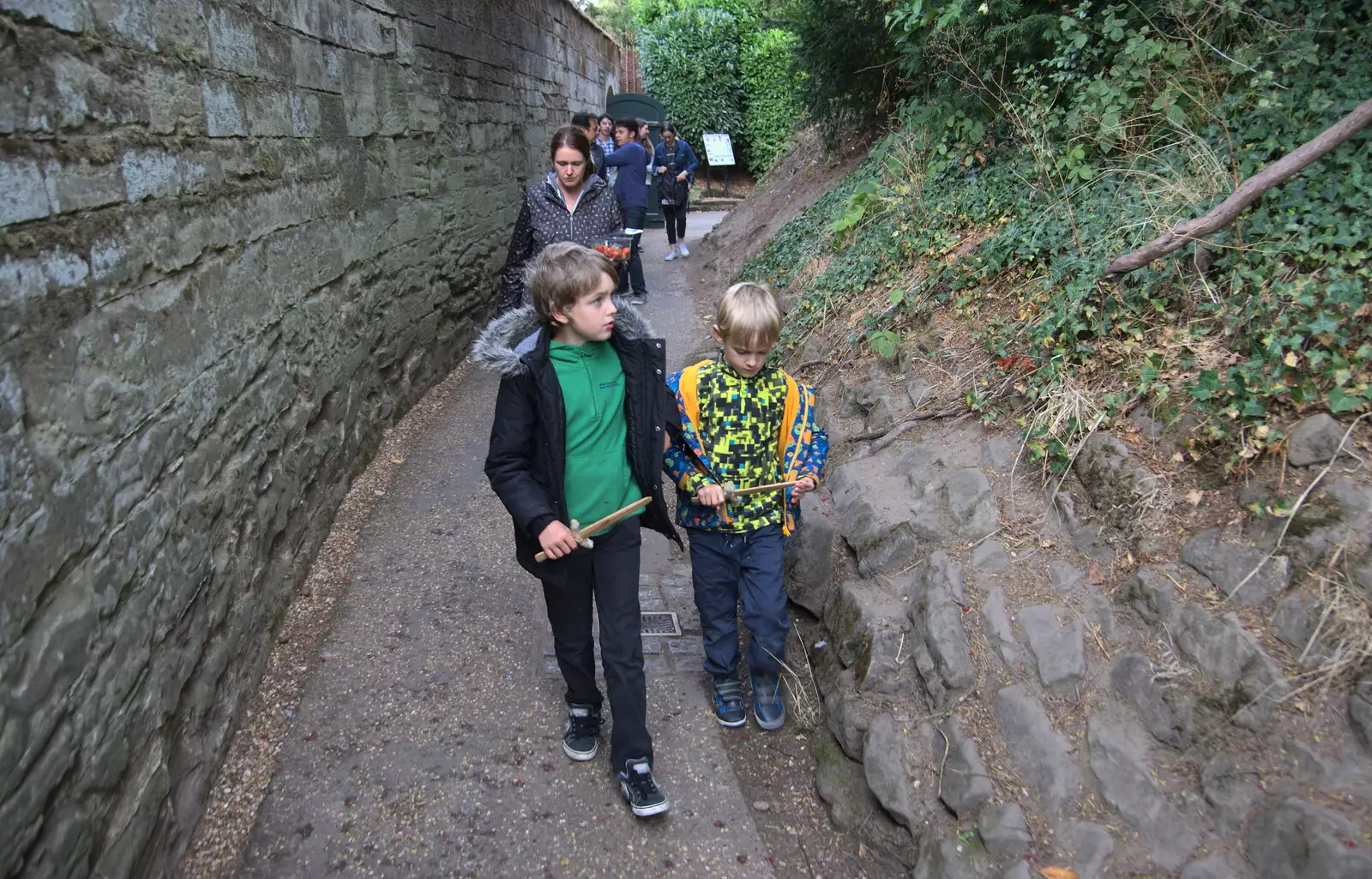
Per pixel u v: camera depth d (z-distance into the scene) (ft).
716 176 70.90
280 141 11.67
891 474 11.37
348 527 13.56
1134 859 6.68
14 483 5.34
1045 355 10.68
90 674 6.07
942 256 14.83
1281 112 11.03
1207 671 7.19
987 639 8.55
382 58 16.74
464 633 11.16
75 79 6.60
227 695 8.97
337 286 14.03
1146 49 12.50
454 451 16.61
